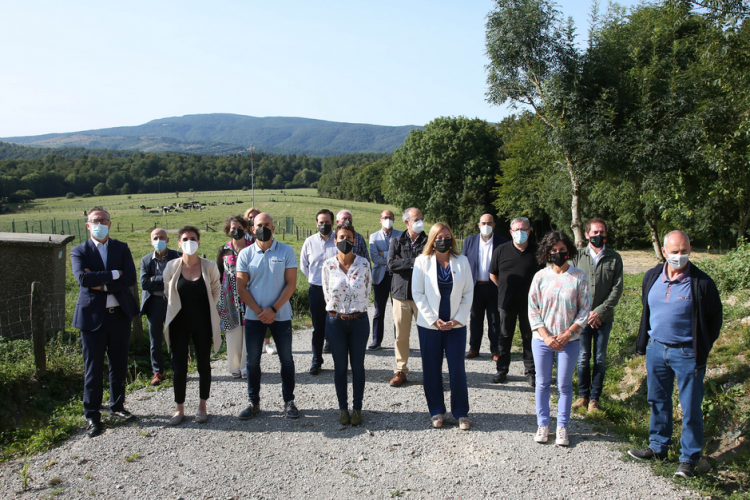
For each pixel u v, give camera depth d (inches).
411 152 2053.4
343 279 193.9
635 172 657.0
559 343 174.1
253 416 206.1
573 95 629.3
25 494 146.8
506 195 1660.9
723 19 379.6
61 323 305.7
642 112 629.6
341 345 196.4
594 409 209.0
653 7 703.1
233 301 253.6
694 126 605.0
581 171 652.7
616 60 669.3
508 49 671.1
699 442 157.2
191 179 6604.3
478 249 282.4
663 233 957.2
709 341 157.6
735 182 579.2
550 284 179.6
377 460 168.7
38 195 5251.0
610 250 210.2
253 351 203.8
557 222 1487.5
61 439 184.9
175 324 194.2
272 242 205.6
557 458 169.6
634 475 158.9
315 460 168.7
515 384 249.3
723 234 833.5
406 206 2126.0
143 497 145.5
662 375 166.9
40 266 297.1
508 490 149.6
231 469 162.1
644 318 174.9
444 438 185.5
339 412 211.2
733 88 404.8
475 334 296.5
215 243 1264.8
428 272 193.8
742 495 145.3
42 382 230.1
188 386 245.1
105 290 192.9
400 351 246.5
